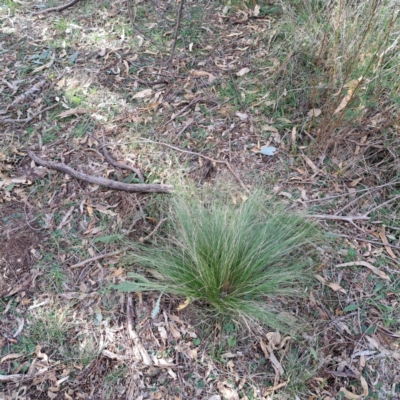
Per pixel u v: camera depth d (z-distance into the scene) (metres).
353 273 1.36
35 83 1.88
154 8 2.18
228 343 1.24
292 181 1.56
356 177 1.58
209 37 2.04
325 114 1.63
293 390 1.18
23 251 1.40
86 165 1.61
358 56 1.58
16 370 1.20
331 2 1.81
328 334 1.25
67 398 1.16
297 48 1.80
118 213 1.48
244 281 1.27
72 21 2.15
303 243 1.34
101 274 1.35
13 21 2.16
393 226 1.45
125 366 1.21
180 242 1.33
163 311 1.29
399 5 1.60
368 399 1.17
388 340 1.25
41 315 1.28
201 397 1.17
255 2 2.12
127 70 1.91
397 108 1.58
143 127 1.71
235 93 1.81
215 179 1.54
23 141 1.68
